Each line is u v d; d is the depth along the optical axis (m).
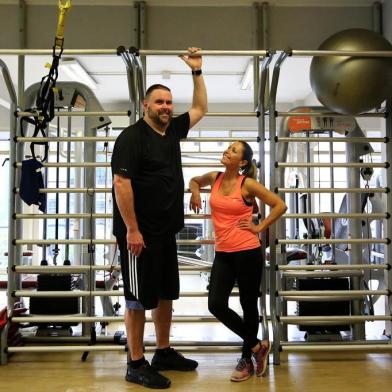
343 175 5.75
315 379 2.47
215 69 5.38
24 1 3.43
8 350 2.70
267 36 3.47
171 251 2.46
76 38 3.47
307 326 3.09
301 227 4.39
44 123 2.67
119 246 2.35
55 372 2.59
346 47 2.59
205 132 6.89
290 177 4.36
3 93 5.80
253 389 2.32
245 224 2.46
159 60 5.04
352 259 3.21
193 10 3.50
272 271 2.79
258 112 2.93
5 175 7.09
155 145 2.32
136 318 2.37
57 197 3.27
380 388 2.35
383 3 3.44
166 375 2.53
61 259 5.32
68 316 2.88
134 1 3.45
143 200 2.29
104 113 2.83
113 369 2.64
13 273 2.83
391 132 2.91
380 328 3.69
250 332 2.49
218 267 2.48
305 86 6.14
